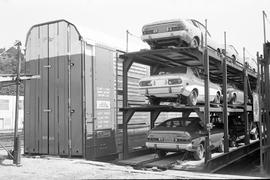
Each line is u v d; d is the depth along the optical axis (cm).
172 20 1039
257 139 1691
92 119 1132
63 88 1146
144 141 1429
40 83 1202
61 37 1160
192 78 1112
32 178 802
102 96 1184
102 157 1177
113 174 832
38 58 1209
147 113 1470
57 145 1151
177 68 1120
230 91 1407
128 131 1325
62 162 1019
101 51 1194
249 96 1622
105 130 1188
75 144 1110
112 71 1244
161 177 786
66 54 1143
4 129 2819
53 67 1172
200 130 1081
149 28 1070
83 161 1032
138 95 1403
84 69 1114
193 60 1238
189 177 789
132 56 1139
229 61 1255
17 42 1018
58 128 1152
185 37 1030
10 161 1038
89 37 1148
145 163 1056
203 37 1153
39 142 1195
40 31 1209
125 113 1158
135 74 1390
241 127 1518
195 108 1034
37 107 1208
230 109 1299
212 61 1173
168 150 1065
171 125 1109
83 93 1105
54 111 1163
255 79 1752
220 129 1251
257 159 1440
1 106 2933
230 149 1238
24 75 1028
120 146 1260
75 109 1116
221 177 798
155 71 1241
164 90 1057
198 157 1062
